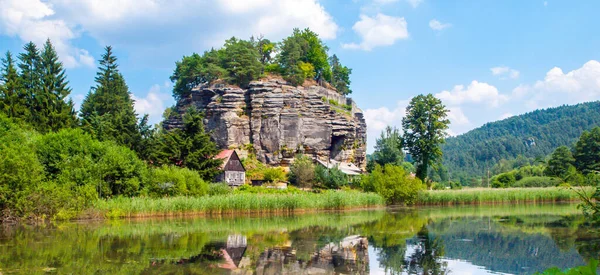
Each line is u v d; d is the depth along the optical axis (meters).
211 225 36.28
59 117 63.22
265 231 32.38
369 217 43.00
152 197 47.78
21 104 63.16
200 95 93.75
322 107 92.44
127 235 30.19
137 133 64.81
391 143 93.31
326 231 32.28
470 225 35.03
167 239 28.30
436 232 31.25
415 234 30.38
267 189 63.22
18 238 28.58
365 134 108.44
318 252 23.95
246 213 46.94
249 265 20.72
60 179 42.22
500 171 153.88
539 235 29.17
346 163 93.25
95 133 62.34
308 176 74.12
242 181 75.44
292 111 89.19
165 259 21.92
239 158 78.75
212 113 89.94
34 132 54.44
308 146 89.81
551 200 61.00
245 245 26.06
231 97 89.88
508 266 20.41
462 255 23.00
